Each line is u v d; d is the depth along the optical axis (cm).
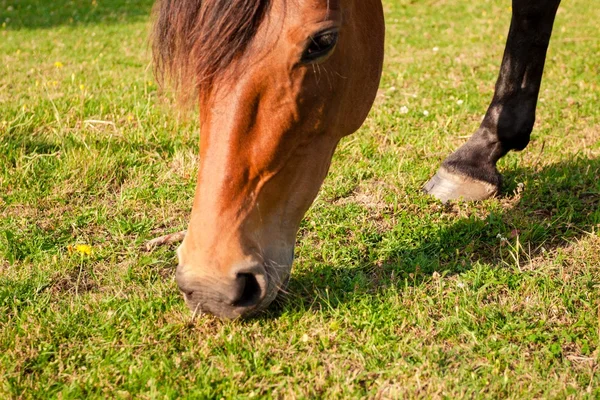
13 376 233
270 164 217
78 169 404
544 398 219
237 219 216
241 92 205
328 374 237
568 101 554
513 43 360
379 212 363
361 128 493
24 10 1246
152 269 308
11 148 424
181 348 251
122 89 595
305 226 347
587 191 378
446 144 456
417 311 266
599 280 292
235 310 224
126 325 264
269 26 201
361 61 245
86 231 348
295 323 262
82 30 1044
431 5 1232
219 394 226
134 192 384
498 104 373
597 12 1075
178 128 468
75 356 246
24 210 366
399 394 221
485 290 286
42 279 296
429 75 668
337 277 292
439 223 349
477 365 239
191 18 202
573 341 254
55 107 498
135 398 223
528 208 366
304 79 210
